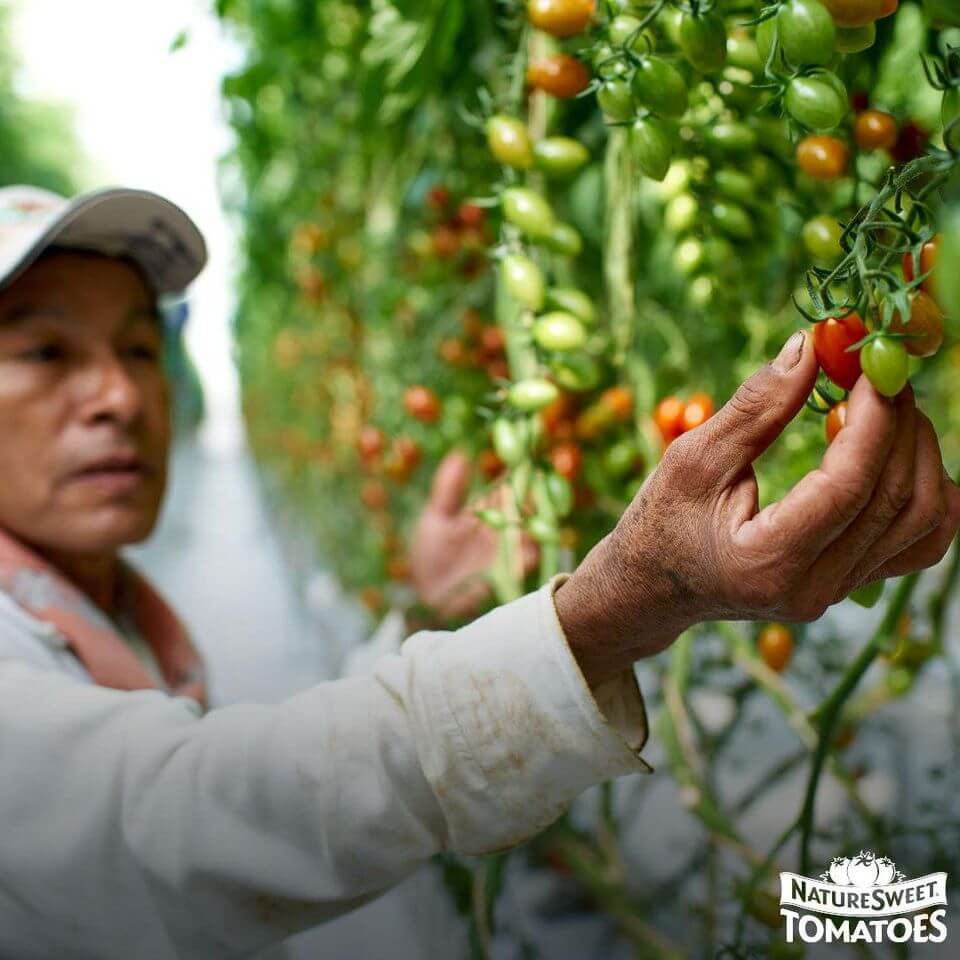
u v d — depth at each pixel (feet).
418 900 4.54
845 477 1.45
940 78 1.70
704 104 2.58
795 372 1.50
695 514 1.59
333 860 1.95
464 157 4.18
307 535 13.56
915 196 1.53
